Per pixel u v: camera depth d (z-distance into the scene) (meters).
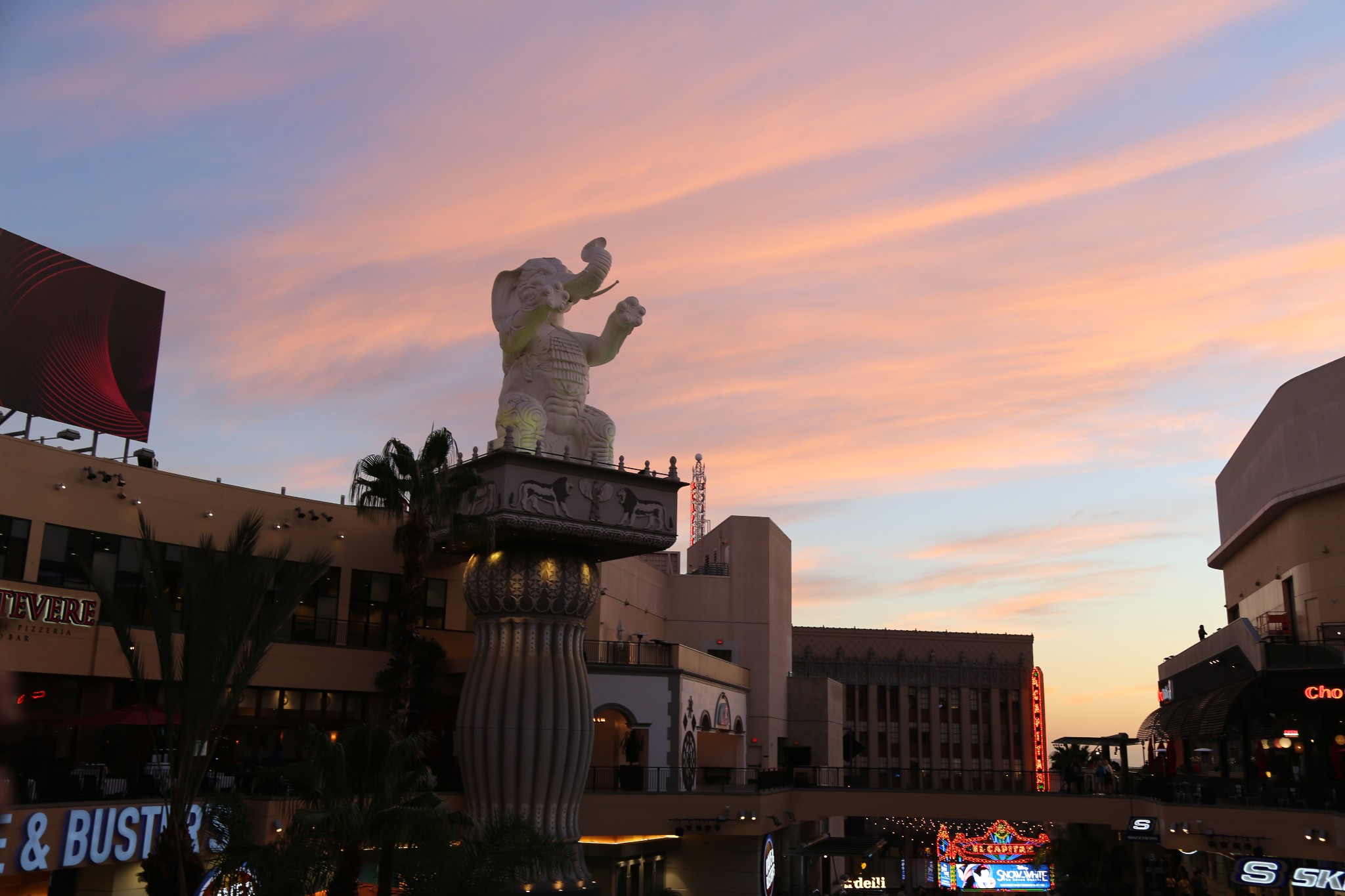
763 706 55.44
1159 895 46.03
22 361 32.88
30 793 23.86
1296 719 35.78
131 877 26.67
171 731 20.75
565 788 30.75
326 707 36.47
